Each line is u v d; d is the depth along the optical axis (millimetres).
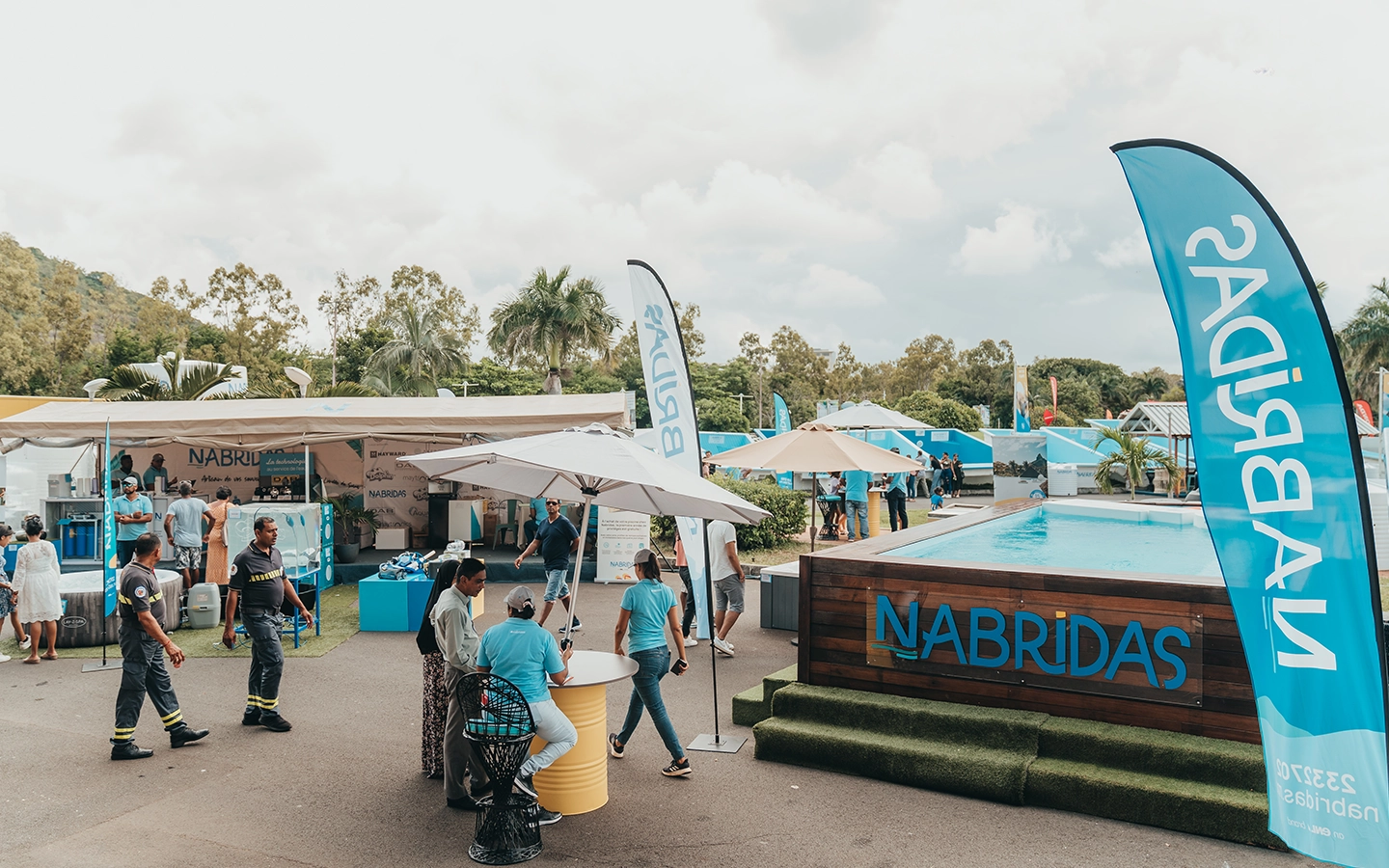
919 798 6223
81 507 16734
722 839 5590
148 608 6992
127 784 6473
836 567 7293
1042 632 6559
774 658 10109
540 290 33812
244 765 6887
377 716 8164
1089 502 15516
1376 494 10383
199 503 13070
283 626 11383
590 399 16484
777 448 10938
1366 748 4219
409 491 17750
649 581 6785
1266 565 4473
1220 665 6004
